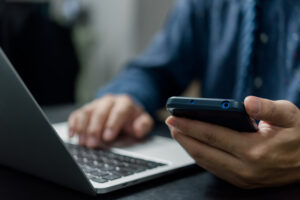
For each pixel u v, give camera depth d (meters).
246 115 0.33
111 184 0.38
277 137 0.37
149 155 0.52
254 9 0.80
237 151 0.37
